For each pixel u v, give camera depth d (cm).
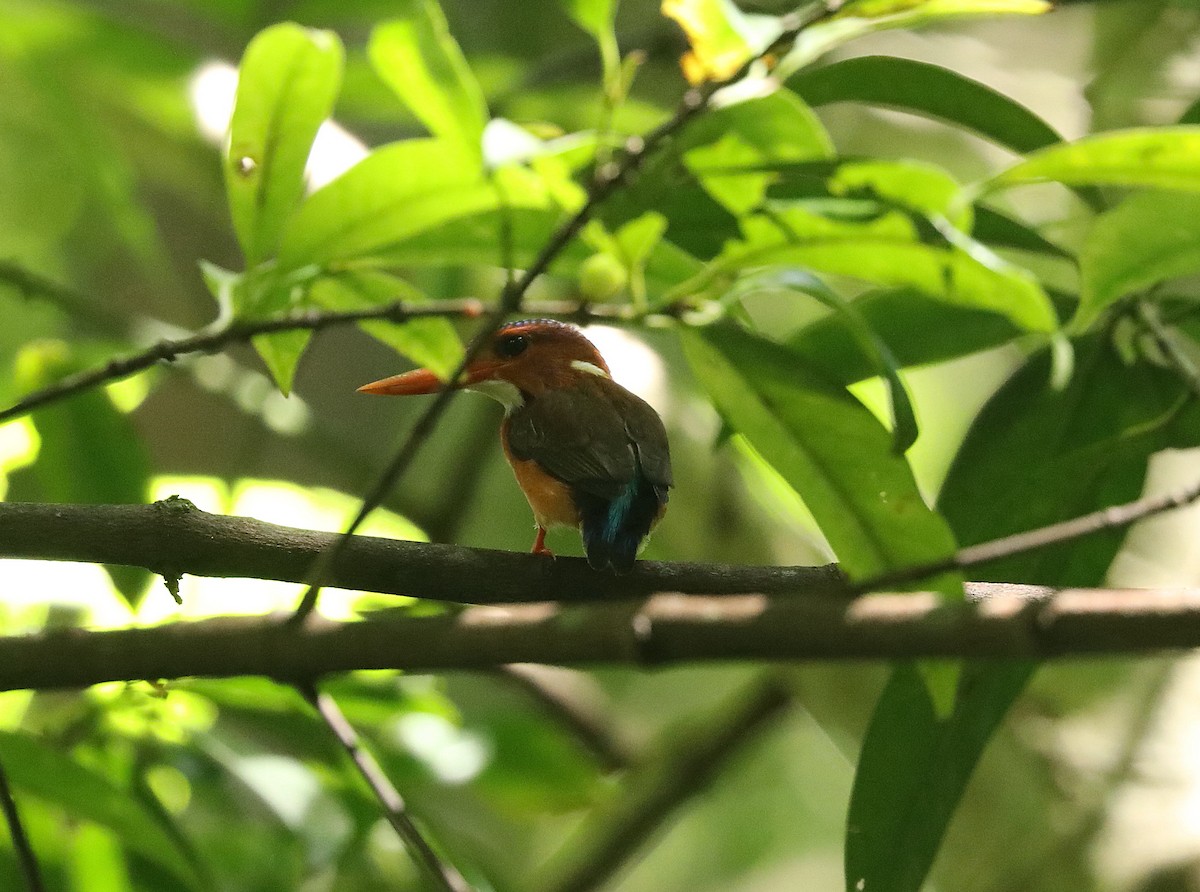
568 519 690
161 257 1341
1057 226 593
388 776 773
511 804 930
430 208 507
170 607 702
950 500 613
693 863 1424
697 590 580
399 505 1069
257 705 672
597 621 396
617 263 454
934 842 573
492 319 426
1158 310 607
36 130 1291
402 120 1141
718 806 1444
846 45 1149
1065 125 1145
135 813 609
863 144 1253
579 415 704
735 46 462
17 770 592
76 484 714
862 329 428
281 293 535
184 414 1356
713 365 485
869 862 574
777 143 509
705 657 387
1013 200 1162
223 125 1083
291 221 508
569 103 1098
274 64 480
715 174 468
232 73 1120
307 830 746
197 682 639
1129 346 603
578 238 530
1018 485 611
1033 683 820
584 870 1063
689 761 1084
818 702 877
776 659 384
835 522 503
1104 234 438
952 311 604
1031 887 766
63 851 710
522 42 1359
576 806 923
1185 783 773
